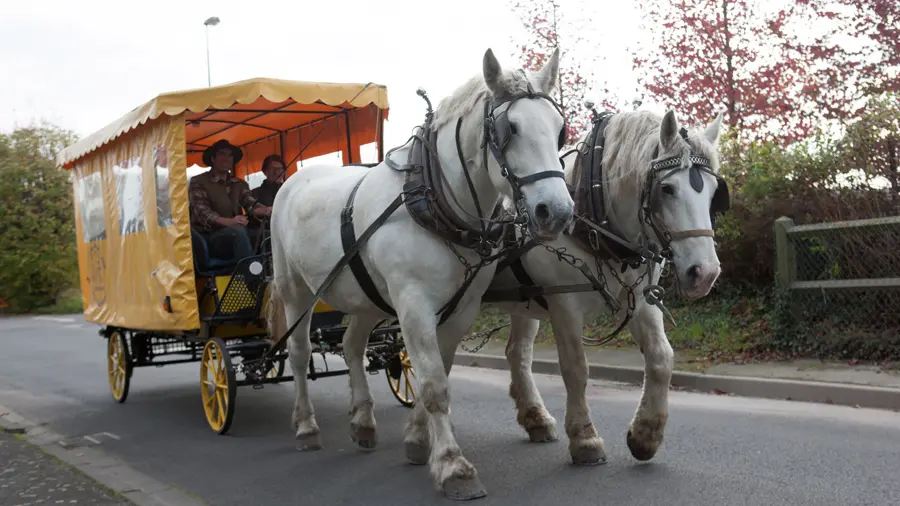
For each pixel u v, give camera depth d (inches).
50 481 188.7
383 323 290.4
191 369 421.4
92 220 335.0
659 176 155.9
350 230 189.0
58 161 376.8
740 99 412.8
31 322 846.5
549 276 177.8
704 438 208.4
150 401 322.7
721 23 410.9
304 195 215.0
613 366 330.3
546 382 327.6
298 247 211.9
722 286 396.2
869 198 328.5
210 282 255.4
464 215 167.0
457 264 166.7
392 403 292.4
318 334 260.5
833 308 322.7
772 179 365.1
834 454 186.7
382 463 202.5
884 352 297.0
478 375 360.8
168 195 252.1
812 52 390.0
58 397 345.4
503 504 161.5
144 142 270.1
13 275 1005.8
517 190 147.1
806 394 262.8
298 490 183.5
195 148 362.3
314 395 317.7
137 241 280.4
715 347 339.3
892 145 326.6
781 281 332.8
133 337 312.7
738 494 159.9
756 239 371.6
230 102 247.9
